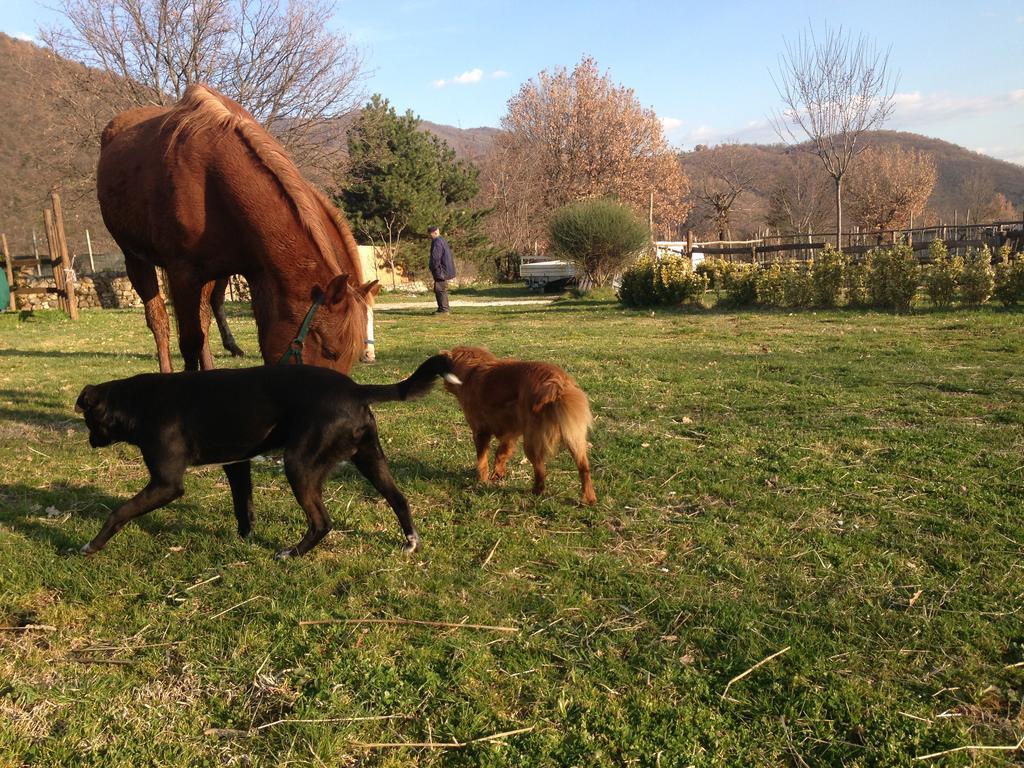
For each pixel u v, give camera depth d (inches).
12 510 182.4
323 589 143.3
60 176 1106.1
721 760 97.7
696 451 226.7
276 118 1052.5
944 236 1161.4
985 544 156.3
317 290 192.9
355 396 154.8
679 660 118.5
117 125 310.8
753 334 477.1
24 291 682.2
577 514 180.5
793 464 211.0
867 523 171.0
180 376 155.7
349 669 116.7
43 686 113.7
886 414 262.7
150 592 142.0
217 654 122.0
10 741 101.0
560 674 116.4
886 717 104.1
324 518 157.0
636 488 196.9
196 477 209.5
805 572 147.7
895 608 133.3
